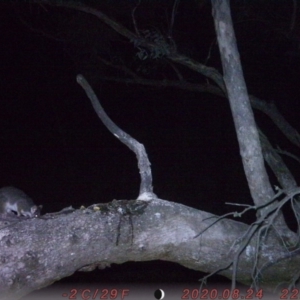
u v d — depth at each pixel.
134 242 5.79
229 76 6.66
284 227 6.25
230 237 6.00
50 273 5.64
